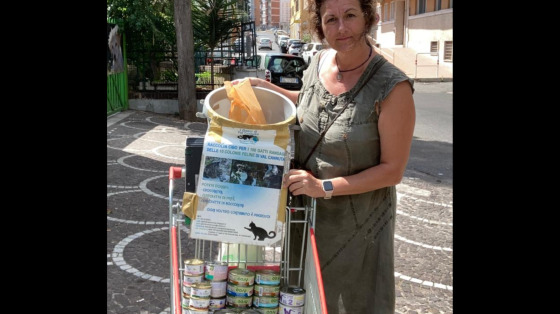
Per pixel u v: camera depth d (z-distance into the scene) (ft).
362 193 8.38
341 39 7.82
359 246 8.55
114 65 40.86
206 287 7.45
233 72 53.21
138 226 18.01
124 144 31.27
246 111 8.20
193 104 42.98
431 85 74.54
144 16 43.96
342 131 8.07
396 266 16.12
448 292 14.57
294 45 127.03
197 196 7.44
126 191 21.72
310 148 8.41
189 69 42.52
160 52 45.83
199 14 52.01
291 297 7.72
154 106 45.62
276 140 7.52
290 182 7.60
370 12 7.82
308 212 8.30
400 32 110.42
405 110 7.84
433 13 93.56
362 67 8.12
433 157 32.14
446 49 88.84
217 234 7.45
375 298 8.59
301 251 8.35
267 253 14.10
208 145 7.45
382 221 8.54
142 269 14.88
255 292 7.84
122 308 12.84
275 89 9.14
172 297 7.56
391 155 7.94
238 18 56.08
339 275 8.64
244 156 7.45
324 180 7.77
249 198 7.45
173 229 7.70
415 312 13.50
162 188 22.48
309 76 8.80
